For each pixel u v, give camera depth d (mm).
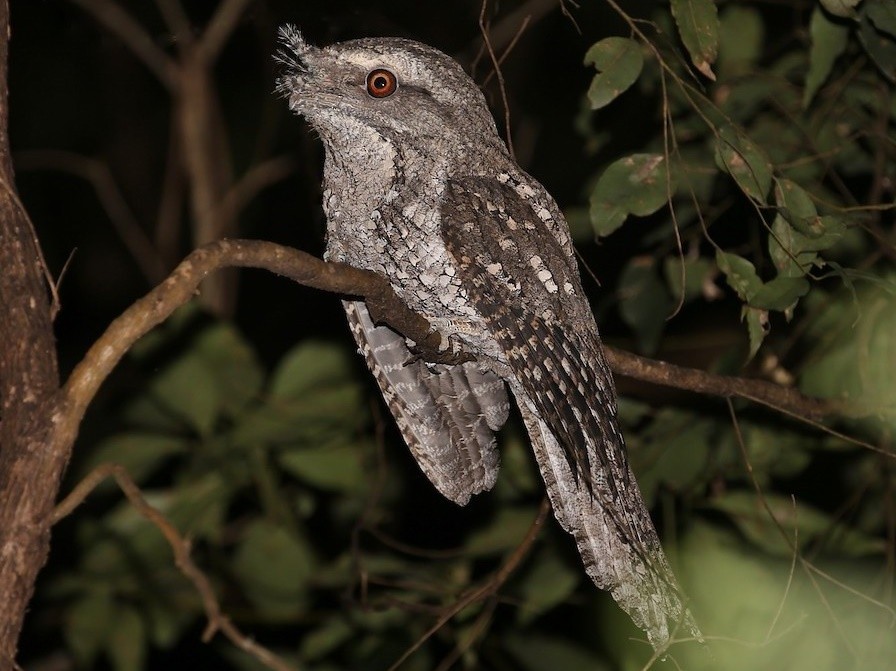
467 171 8320
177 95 14328
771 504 9328
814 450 9742
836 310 9617
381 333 8633
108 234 15180
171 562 9727
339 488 9719
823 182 9867
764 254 9953
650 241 9695
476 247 8133
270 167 14328
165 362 9477
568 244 8586
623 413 9891
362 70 8102
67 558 11180
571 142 13969
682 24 7141
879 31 8016
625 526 7836
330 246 8469
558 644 9570
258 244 6129
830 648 8625
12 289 5852
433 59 8250
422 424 8812
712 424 9523
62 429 5500
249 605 10094
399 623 9750
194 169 14242
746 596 8844
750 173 7367
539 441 8250
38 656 11273
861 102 9375
